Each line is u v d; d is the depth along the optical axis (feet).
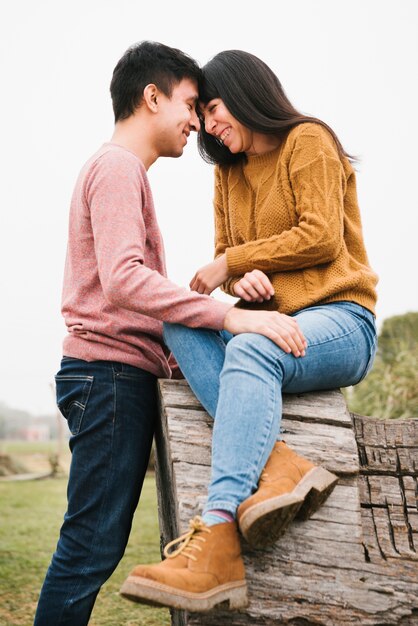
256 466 6.03
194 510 6.37
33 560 13.16
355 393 20.34
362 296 7.39
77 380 7.38
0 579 12.03
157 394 7.54
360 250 7.77
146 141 7.86
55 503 19.45
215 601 5.60
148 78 7.79
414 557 6.54
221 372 6.53
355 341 7.08
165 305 6.75
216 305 6.82
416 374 19.58
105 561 7.20
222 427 6.13
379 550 6.63
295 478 6.01
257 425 6.09
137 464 7.39
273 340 6.49
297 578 6.19
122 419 7.28
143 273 6.82
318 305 7.33
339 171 7.48
